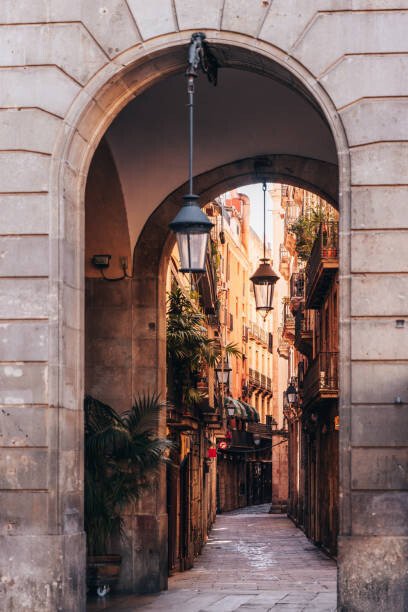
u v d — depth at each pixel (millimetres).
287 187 51406
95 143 13062
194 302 27125
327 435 31594
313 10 12492
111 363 18328
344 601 11773
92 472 15500
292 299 40969
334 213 30891
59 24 12727
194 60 12133
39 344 12289
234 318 69000
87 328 18375
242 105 16859
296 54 12484
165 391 18859
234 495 69000
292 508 53219
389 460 11938
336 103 12359
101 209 18219
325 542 31688
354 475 11938
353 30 12414
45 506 12078
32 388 12250
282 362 74625
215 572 24875
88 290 18422
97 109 12891
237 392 70500
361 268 12133
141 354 18297
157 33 12641
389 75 12320
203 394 26469
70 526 12336
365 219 12188
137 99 16469
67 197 12648
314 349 36281
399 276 12109
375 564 11789
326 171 18406
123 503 15695
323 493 32688
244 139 17844
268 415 79125
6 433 12203
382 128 12266
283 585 20266
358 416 12008
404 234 12141
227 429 54875
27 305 12359
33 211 12492
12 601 11953
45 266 12398
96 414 16156
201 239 12055
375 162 12242
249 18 12570
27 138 12609
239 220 73875
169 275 26344
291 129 17594
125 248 18375
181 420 23547
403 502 11883
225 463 64562
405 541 11797
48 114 12648
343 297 12172
